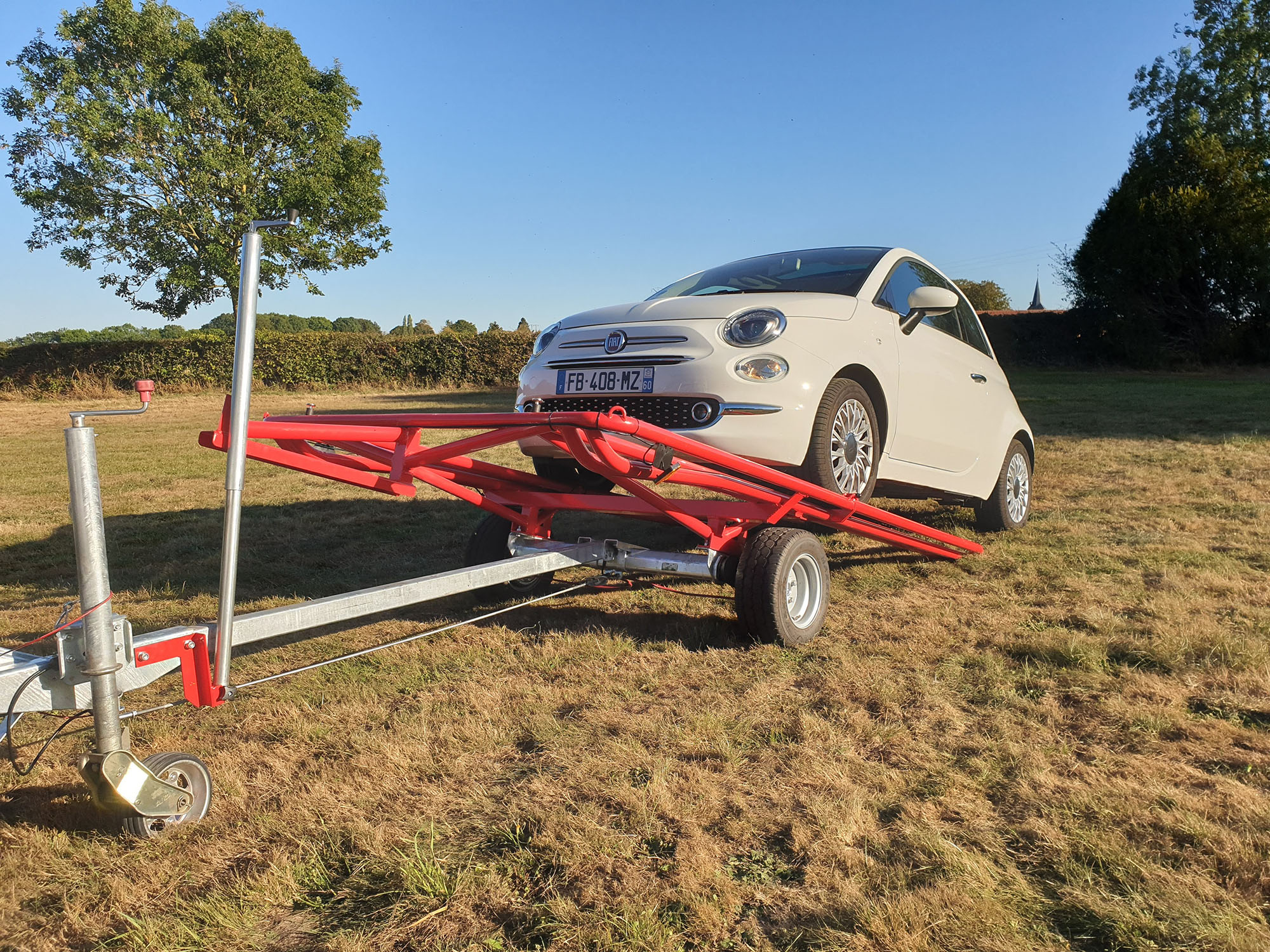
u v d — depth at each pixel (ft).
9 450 41.06
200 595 14.78
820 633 12.07
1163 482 24.23
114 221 91.09
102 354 82.99
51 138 88.89
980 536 18.65
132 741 8.82
